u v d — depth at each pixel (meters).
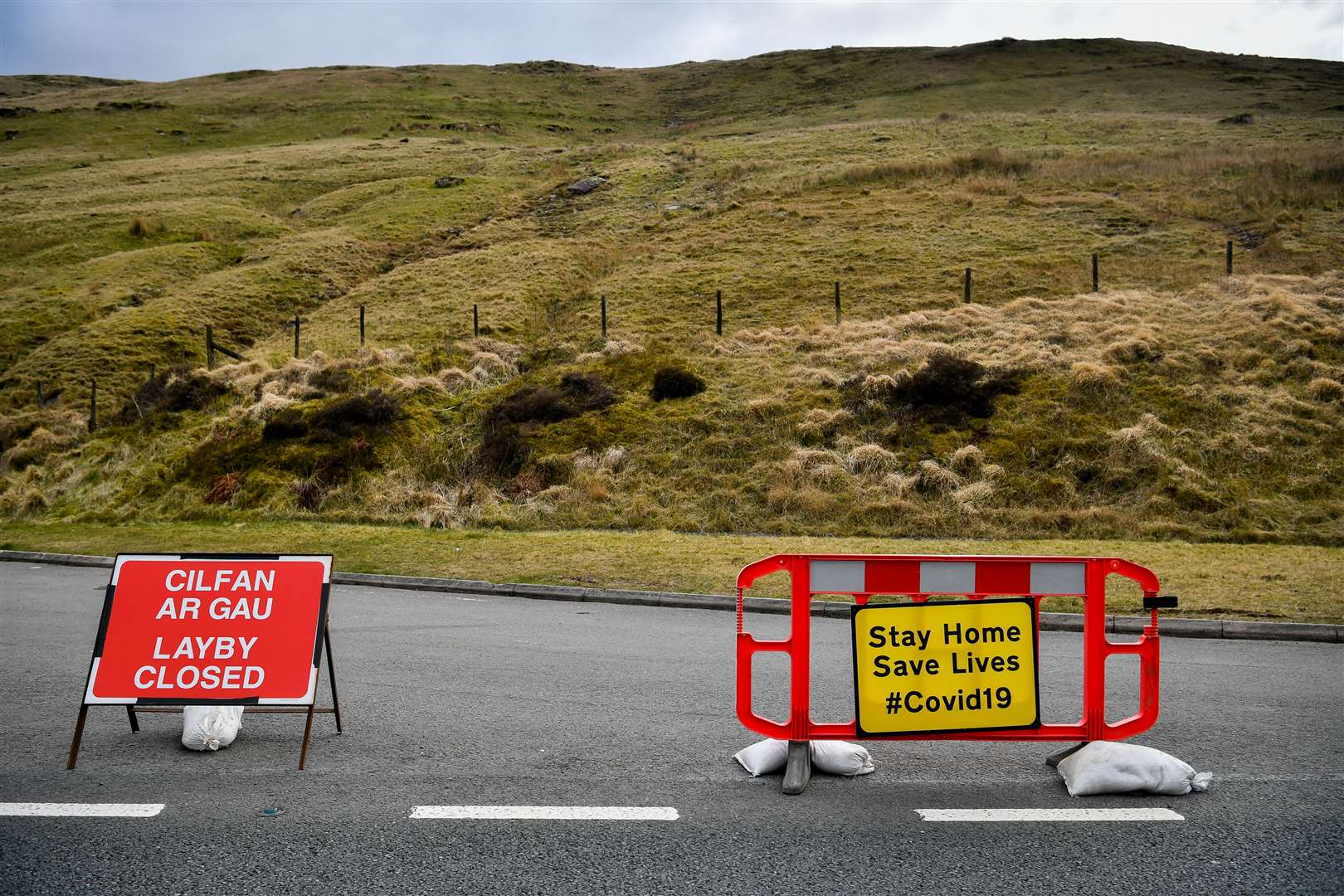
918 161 46.00
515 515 17.69
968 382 20.12
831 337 24.70
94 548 16.22
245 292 36.12
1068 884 3.96
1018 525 15.74
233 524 18.42
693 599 11.06
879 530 15.91
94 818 4.68
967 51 103.19
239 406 24.02
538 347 26.69
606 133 82.19
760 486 17.92
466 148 66.56
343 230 44.94
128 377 28.89
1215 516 15.44
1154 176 40.25
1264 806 4.88
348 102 90.62
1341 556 13.13
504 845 4.36
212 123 83.62
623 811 4.80
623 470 19.14
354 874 4.04
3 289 38.69
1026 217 35.59
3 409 27.36
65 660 8.24
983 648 5.42
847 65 103.50
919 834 4.53
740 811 4.82
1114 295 25.50
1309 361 19.80
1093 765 5.11
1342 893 3.89
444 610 10.84
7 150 73.19
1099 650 5.44
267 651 5.80
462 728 6.21
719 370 23.19
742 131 71.94
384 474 20.02
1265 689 7.20
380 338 28.84
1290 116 58.41
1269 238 29.80
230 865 4.12
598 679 7.52
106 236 44.91
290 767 5.47
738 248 35.12
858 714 5.38
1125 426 18.34
